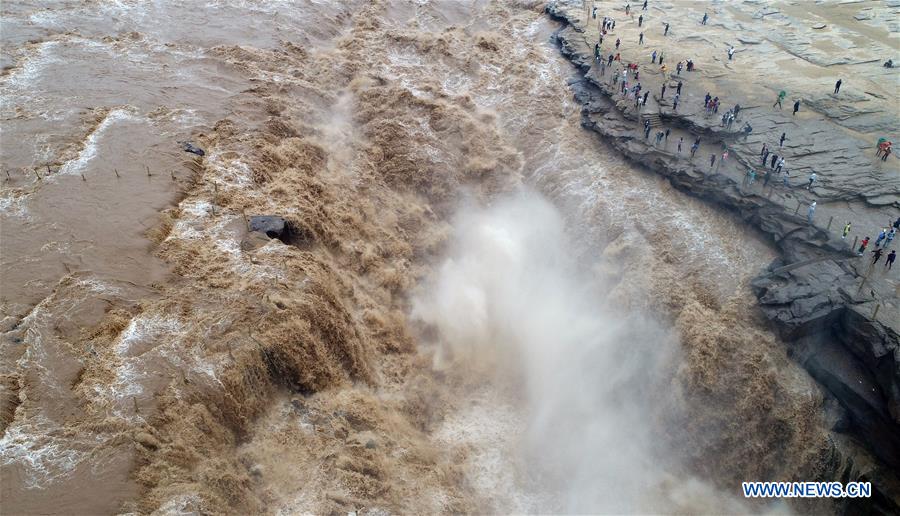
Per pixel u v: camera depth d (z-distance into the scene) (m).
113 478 18.38
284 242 29.50
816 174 33.22
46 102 36.00
